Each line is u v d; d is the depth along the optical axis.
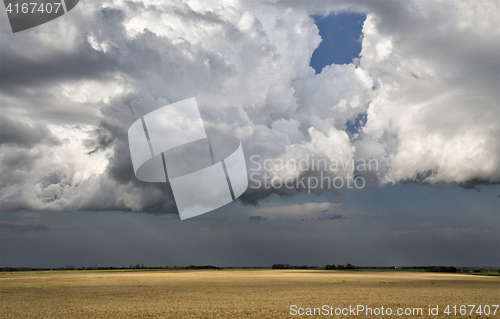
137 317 27.33
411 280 81.12
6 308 32.38
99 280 80.00
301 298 40.59
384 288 56.66
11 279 83.88
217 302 36.66
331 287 58.69
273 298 40.62
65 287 58.56
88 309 31.48
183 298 40.75
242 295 44.41
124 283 69.19
